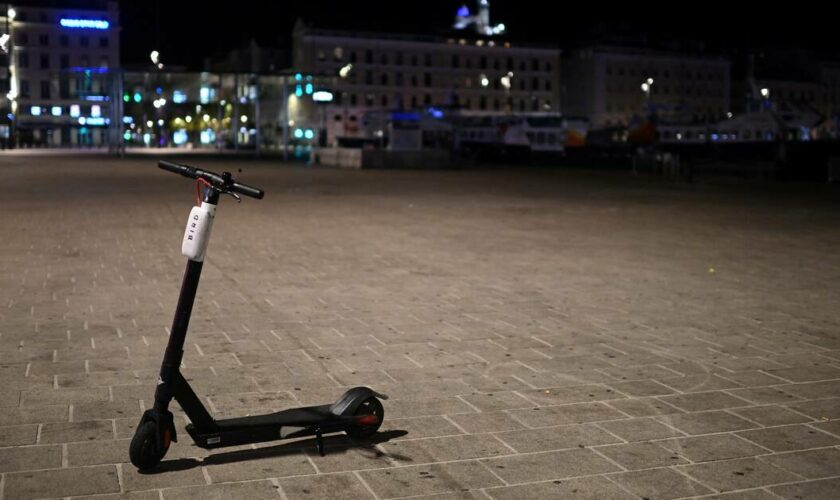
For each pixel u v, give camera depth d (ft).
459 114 231.71
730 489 12.23
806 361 19.60
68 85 203.51
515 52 372.38
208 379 17.74
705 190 83.87
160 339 21.25
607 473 12.81
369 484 12.35
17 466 12.89
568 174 117.39
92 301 26.08
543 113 367.45
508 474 12.76
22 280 29.76
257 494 11.96
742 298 27.50
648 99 343.46
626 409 15.90
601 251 38.75
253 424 13.10
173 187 82.53
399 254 37.35
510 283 30.09
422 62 354.74
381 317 24.20
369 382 17.65
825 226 50.16
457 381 17.75
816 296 27.94
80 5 312.71
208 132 298.15
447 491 12.11
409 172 121.29
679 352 20.36
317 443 13.89
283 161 164.96
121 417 15.21
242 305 25.72
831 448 13.91
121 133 188.75
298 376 18.04
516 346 20.90
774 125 197.26
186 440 14.12
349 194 75.10
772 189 85.76
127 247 38.70
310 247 39.42
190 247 12.37
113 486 12.17
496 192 79.15
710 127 205.57
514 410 15.81
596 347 20.83
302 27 335.67
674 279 31.17
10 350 20.01
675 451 13.74
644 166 124.26
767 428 14.87
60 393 16.63
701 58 397.19
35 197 68.64
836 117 350.43
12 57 294.87
